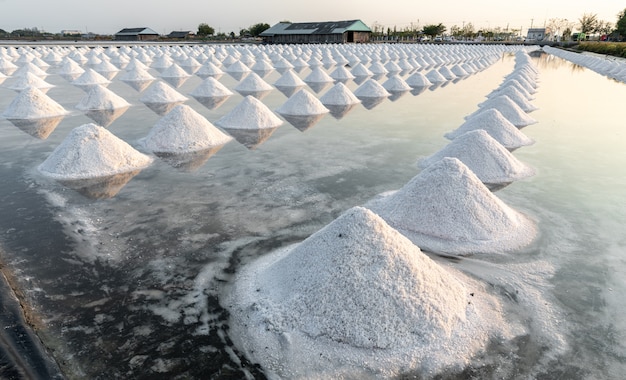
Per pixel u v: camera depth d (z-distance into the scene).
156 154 6.84
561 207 4.84
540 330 2.83
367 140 7.85
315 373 2.45
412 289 2.75
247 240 4.04
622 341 2.74
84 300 3.16
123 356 2.62
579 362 2.57
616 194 5.24
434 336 2.65
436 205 4.20
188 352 2.64
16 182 5.57
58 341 2.74
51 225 4.36
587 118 9.92
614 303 3.12
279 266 3.20
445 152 6.18
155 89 12.02
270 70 21.27
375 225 2.95
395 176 5.84
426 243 3.99
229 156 6.78
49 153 6.92
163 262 3.66
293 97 10.63
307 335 2.68
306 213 4.64
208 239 4.07
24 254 3.80
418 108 11.39
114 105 10.81
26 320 2.88
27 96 9.75
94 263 3.65
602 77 18.28
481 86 16.19
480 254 3.81
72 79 16.56
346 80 17.94
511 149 7.26
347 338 2.62
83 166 5.88
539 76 18.28
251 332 2.77
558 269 3.57
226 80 17.22
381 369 2.47
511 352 2.63
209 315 2.97
